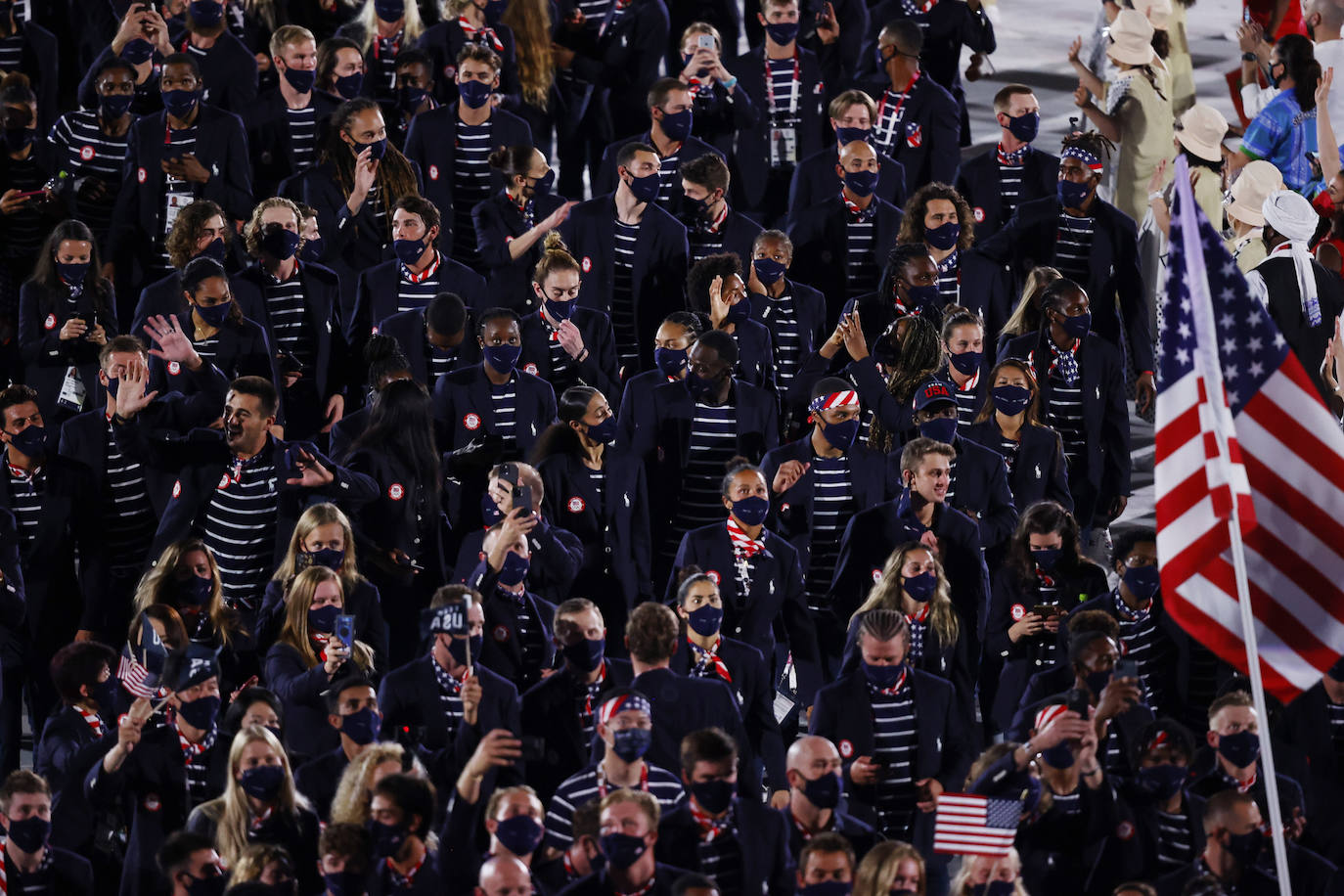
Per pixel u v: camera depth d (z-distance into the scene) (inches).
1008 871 1088.2
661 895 1073.5
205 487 1344.7
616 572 1392.7
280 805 1093.8
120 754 1136.2
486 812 1082.1
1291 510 1082.7
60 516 1354.6
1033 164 1763.0
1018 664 1323.8
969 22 2022.6
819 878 1047.6
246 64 1845.5
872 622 1195.9
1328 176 1815.9
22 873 1101.7
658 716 1193.4
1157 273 1847.9
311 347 1561.3
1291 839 1196.5
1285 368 1083.9
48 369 1551.4
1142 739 1170.0
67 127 1734.7
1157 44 1975.9
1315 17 1968.5
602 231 1632.6
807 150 1865.2
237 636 1275.8
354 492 1337.4
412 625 1371.8
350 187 1668.3
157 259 1692.9
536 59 1942.7
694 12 2042.3
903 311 1541.6
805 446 1402.6
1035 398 1473.9
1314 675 1088.2
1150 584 1302.9
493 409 1453.0
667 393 1448.1
